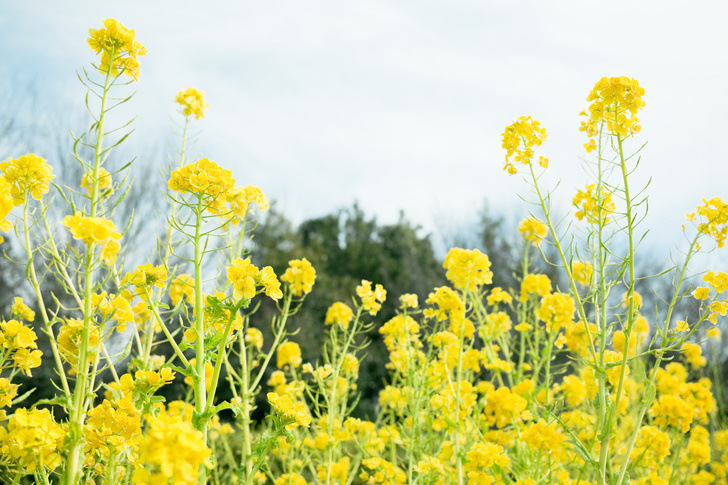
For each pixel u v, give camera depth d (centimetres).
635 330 437
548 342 375
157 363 331
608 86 246
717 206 250
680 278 248
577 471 359
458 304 409
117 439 190
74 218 176
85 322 191
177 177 211
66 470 185
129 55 214
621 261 259
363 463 384
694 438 429
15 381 816
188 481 125
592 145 276
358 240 2236
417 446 385
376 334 1498
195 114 361
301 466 407
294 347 453
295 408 219
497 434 378
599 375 247
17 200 198
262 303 1529
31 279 200
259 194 347
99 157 203
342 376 475
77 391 188
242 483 236
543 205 259
